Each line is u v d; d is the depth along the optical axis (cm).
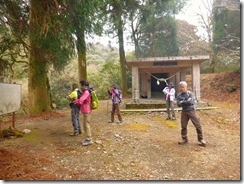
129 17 1670
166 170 443
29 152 543
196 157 508
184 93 604
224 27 1638
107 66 2189
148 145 598
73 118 704
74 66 2188
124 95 1850
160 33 2138
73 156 517
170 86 937
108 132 734
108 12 1458
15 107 686
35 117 988
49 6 716
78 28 775
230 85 1516
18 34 891
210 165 463
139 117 985
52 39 786
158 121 908
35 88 1061
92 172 433
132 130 761
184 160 492
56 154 530
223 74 1797
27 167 448
